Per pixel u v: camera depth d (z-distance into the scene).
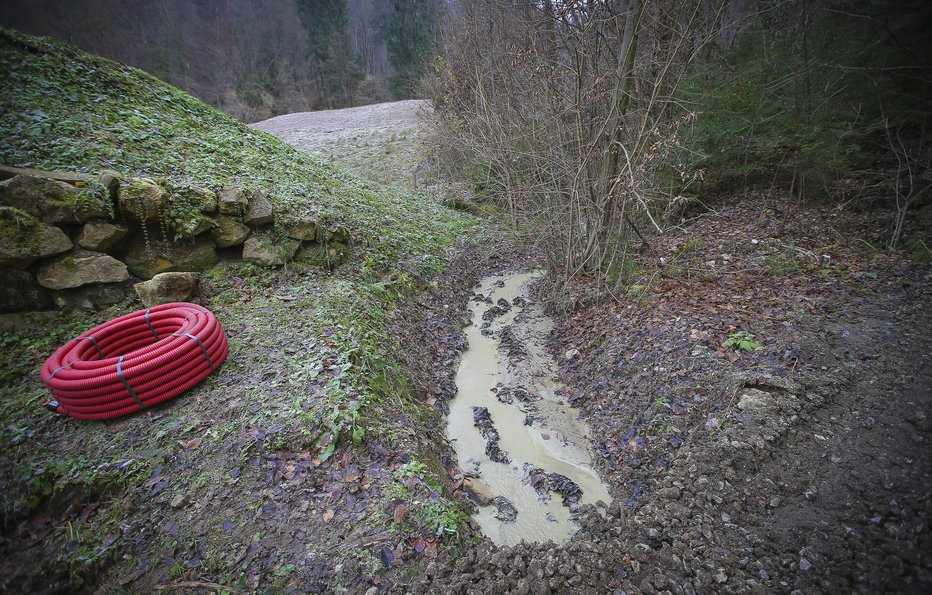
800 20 6.92
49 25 16.59
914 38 5.71
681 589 2.38
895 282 4.63
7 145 4.91
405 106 25.31
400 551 2.63
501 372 5.48
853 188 6.57
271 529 2.75
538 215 7.45
